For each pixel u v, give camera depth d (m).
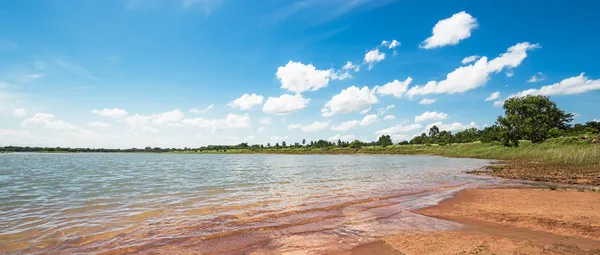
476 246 7.44
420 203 13.57
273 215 11.37
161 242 8.25
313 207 12.82
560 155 41.31
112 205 13.45
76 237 8.70
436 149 98.94
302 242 8.20
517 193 15.56
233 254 7.34
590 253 6.73
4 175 30.16
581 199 13.48
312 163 56.75
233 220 10.62
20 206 13.25
